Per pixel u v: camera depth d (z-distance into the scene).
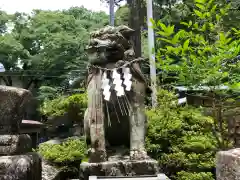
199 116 5.40
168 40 3.57
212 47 3.65
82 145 5.43
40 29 13.33
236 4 6.48
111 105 3.99
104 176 3.45
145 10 8.61
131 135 3.81
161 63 3.69
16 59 12.98
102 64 4.03
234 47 3.61
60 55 12.27
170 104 5.71
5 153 3.12
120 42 4.05
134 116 3.86
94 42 4.01
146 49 8.22
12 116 3.28
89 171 3.54
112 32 4.07
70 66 11.52
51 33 13.05
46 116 7.43
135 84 3.96
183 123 5.36
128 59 4.09
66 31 13.51
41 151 5.43
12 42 12.64
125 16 9.49
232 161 2.30
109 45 3.95
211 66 3.54
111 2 9.32
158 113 5.50
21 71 12.04
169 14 8.81
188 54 3.86
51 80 12.49
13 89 3.33
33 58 12.62
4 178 2.93
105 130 4.07
